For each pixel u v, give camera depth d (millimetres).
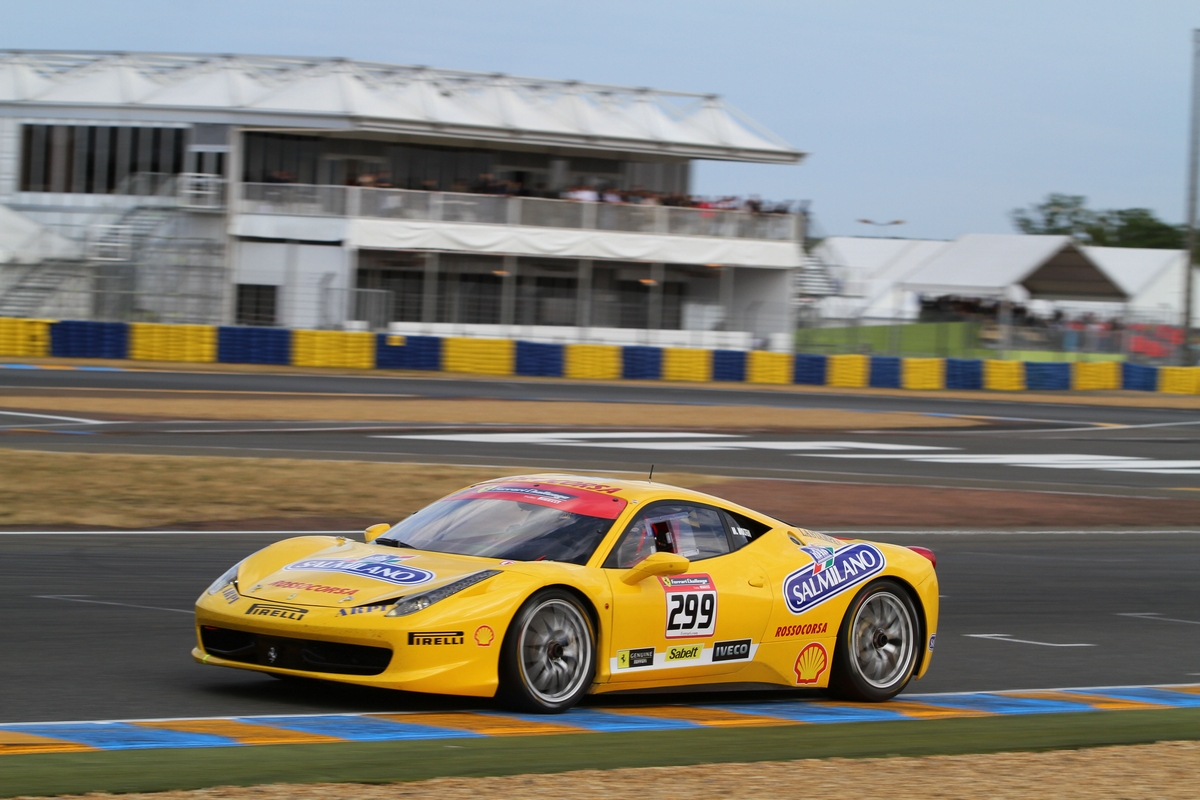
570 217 111000
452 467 45719
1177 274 149125
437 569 16266
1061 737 16125
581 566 16703
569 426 64375
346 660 15344
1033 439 70812
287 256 105312
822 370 106000
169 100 110500
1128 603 30750
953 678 21734
